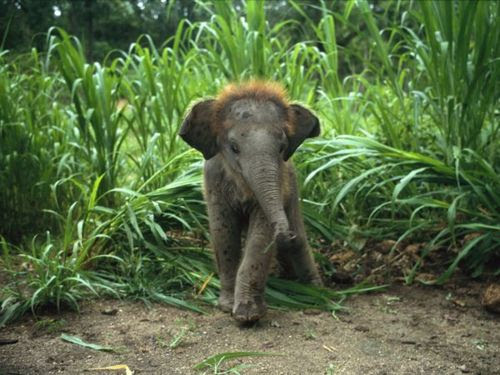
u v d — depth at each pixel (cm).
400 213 359
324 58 403
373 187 319
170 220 326
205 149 264
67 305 273
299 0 663
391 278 312
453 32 342
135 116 388
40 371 217
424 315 272
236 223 274
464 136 338
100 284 281
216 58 397
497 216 304
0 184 369
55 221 377
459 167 318
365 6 360
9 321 259
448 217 295
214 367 219
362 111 395
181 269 301
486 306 275
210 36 427
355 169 351
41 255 290
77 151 391
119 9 518
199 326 256
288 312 273
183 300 283
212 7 550
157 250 306
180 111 388
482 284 302
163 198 316
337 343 242
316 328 256
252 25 400
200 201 322
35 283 272
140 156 414
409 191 347
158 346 238
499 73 323
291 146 266
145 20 541
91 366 221
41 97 400
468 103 329
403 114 392
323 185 362
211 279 296
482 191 315
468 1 318
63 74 374
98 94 363
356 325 260
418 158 312
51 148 391
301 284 294
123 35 545
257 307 256
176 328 254
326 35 407
